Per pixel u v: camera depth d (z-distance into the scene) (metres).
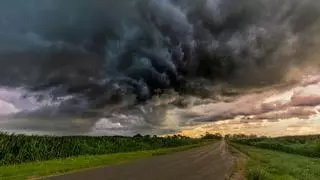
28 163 35.97
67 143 50.62
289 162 48.19
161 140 100.25
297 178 28.62
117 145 69.38
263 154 64.94
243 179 24.22
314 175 32.84
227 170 30.11
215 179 23.75
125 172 25.33
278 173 29.77
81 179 20.50
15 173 23.61
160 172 26.42
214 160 43.00
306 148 92.31
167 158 44.47
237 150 76.81
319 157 76.81
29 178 20.69
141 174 24.45
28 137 44.09
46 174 22.86
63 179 20.28
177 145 113.31
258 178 24.02
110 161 36.88
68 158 43.06
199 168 31.23
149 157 46.66
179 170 28.77
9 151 40.19
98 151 58.66
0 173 23.55
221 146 104.25
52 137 48.59
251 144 131.38
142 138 91.62
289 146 102.81
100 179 20.80
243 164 37.59
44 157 43.91
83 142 58.16
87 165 30.64
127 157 46.06
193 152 64.81
